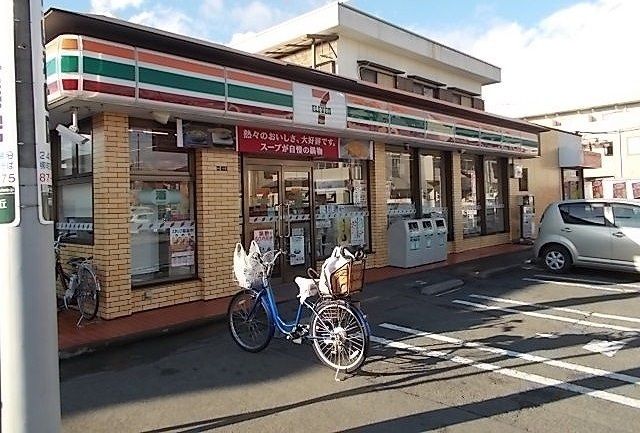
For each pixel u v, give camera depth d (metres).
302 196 10.09
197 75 7.20
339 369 5.06
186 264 8.21
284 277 9.67
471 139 13.15
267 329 5.81
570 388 4.61
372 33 14.31
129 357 5.76
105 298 7.06
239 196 8.68
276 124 8.55
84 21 6.26
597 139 34.34
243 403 4.41
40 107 2.69
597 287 9.32
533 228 16.42
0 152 2.58
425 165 13.34
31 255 2.61
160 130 7.85
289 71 8.80
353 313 5.10
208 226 8.22
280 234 9.63
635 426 3.83
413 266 11.54
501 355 5.57
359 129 9.84
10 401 2.56
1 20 2.61
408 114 11.04
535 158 18.38
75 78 6.04
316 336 5.34
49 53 6.22
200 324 7.00
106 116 7.04
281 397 4.52
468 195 15.00
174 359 5.65
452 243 13.92
